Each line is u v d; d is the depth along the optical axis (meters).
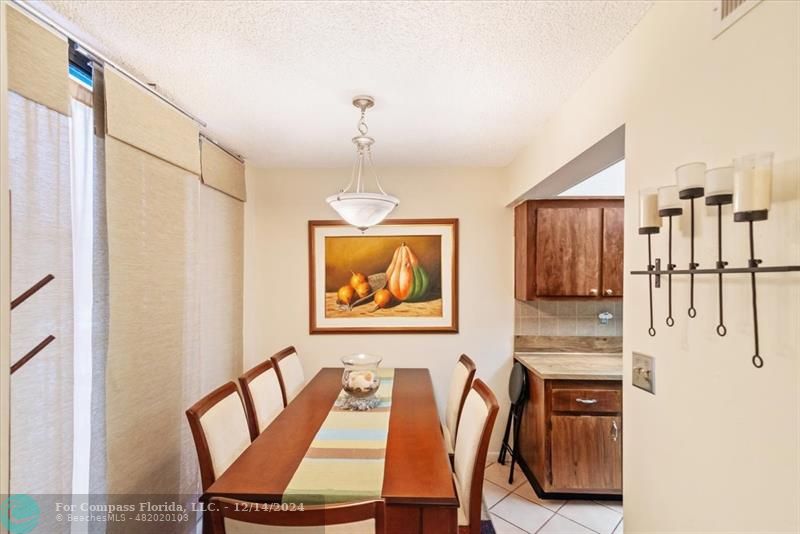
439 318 3.04
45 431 1.21
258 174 3.10
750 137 0.84
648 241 1.18
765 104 0.80
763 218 0.76
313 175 3.10
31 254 1.17
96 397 1.46
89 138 1.43
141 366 1.64
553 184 2.30
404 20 1.25
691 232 1.00
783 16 0.76
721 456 0.90
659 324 1.13
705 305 0.96
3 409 0.87
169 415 1.83
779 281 0.76
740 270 0.80
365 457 1.47
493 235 3.06
